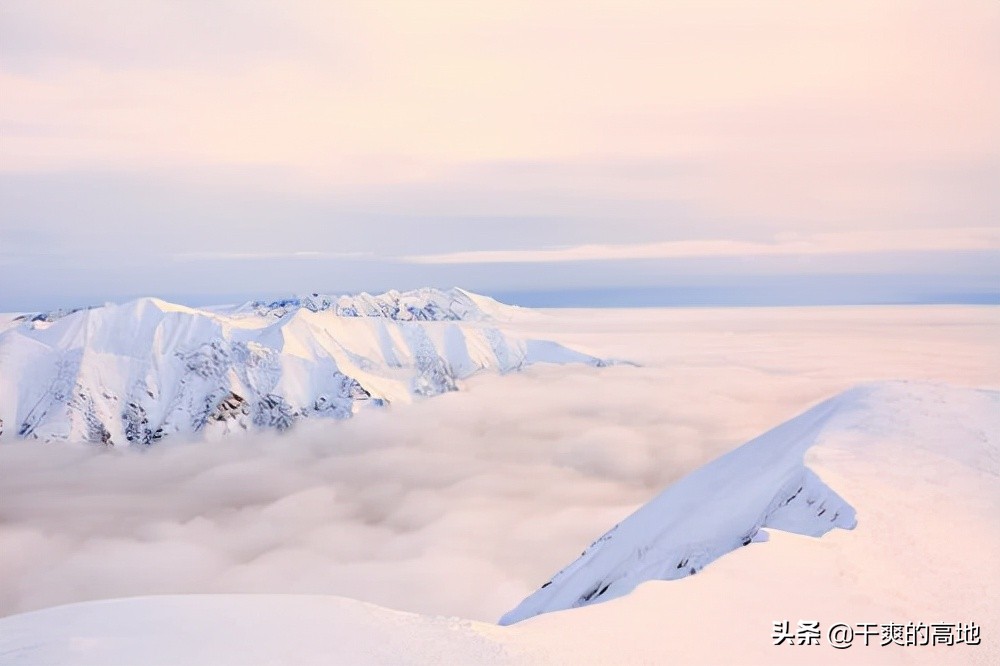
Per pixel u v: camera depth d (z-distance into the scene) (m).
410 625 18.95
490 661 16.75
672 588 22.00
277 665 15.98
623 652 17.59
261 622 18.86
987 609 20.59
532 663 16.77
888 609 20.59
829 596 21.45
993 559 24.56
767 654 17.69
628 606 20.61
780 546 25.64
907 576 23.16
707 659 17.36
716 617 19.84
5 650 16.70
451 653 17.08
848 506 30.39
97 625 18.53
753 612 20.22
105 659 16.17
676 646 18.03
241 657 16.41
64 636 17.61
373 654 16.83
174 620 18.92
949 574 23.27
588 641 18.17
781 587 22.08
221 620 18.97
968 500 31.11
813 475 35.38
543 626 19.22
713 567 23.75
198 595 21.31
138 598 20.98
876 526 27.84
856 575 23.09
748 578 22.75
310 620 19.08
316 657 16.53
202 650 16.78
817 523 31.95
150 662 16.03
